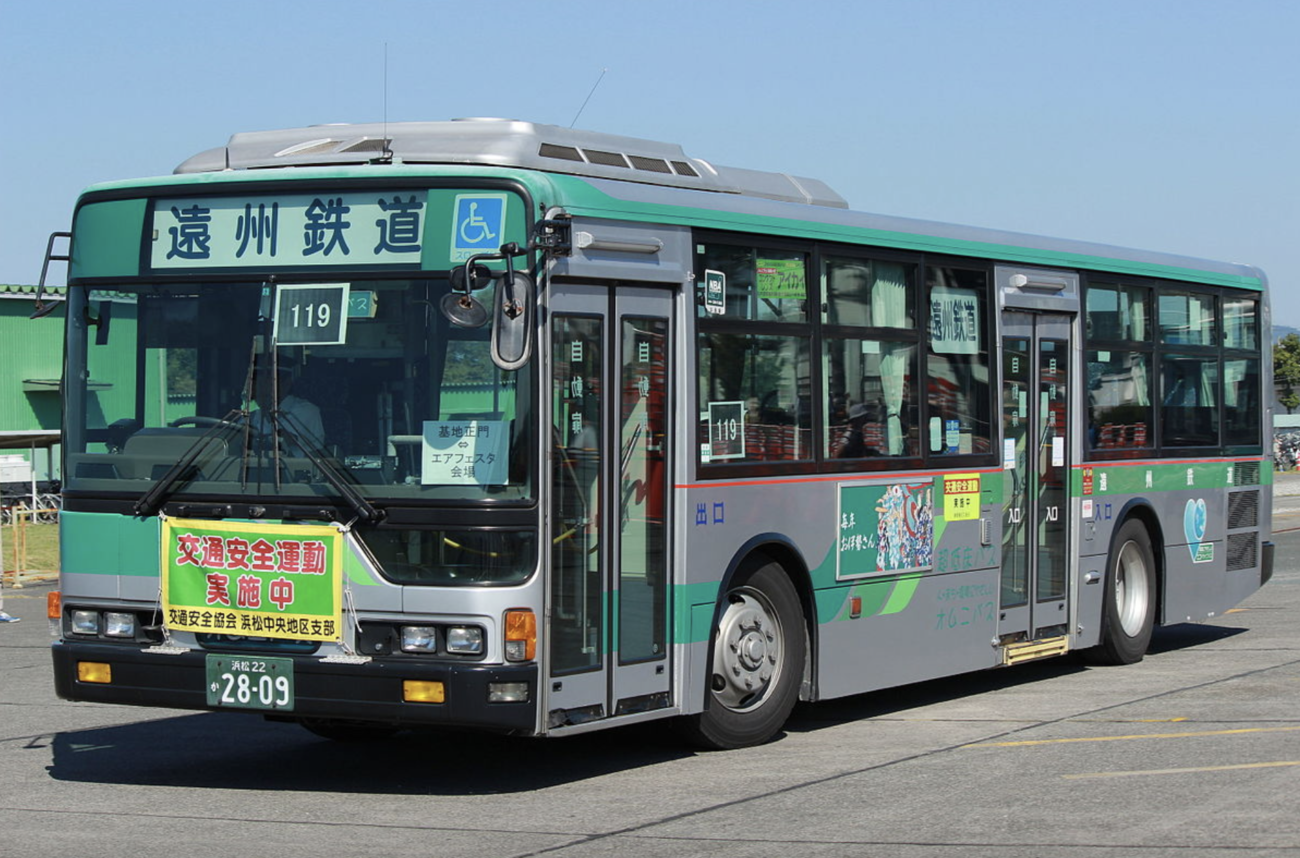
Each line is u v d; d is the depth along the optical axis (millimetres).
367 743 10188
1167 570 14305
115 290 8805
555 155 9148
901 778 8734
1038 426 12578
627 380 8852
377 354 8258
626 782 8766
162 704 8484
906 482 11031
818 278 10305
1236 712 10797
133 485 8633
